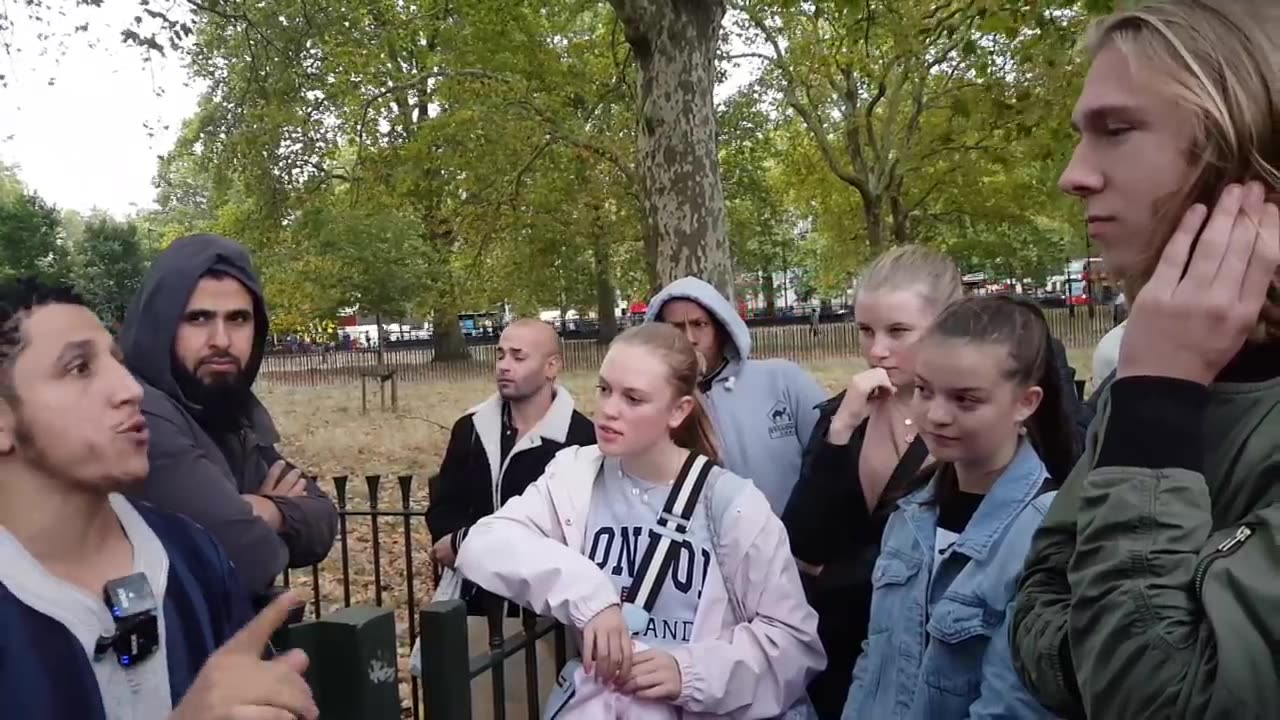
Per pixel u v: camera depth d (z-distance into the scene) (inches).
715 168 311.1
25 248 1056.8
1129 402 40.2
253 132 537.6
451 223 607.2
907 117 863.7
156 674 56.1
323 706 54.3
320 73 530.9
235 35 542.0
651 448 89.5
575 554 81.6
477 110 522.9
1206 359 38.8
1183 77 38.7
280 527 100.8
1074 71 305.3
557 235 633.6
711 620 84.7
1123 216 41.3
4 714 49.9
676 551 86.2
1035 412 79.0
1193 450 39.2
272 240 633.6
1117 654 38.1
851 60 570.9
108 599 55.1
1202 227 39.4
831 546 97.3
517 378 135.1
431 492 146.2
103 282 1096.8
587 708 78.7
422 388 920.3
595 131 614.5
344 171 673.0
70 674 52.3
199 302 96.0
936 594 76.0
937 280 96.0
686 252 307.7
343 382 1035.9
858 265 993.5
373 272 722.2
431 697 65.1
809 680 87.3
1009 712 66.5
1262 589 34.8
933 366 73.8
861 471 97.3
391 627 56.2
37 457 54.1
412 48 575.2
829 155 812.6
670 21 299.6
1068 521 47.5
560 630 88.3
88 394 54.9
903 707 75.7
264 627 49.7
